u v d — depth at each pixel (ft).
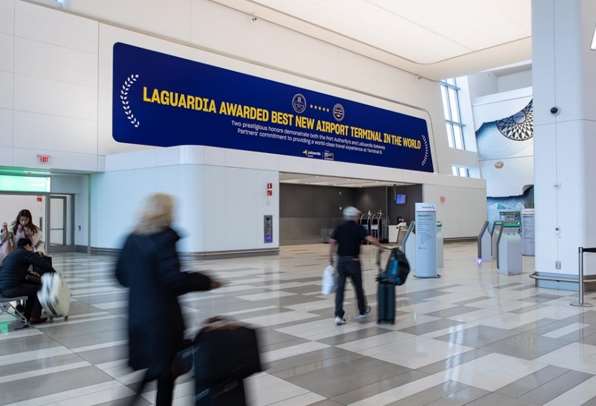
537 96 32.07
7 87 49.16
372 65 88.02
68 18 53.01
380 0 63.67
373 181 76.54
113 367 15.38
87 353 16.98
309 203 85.30
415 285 34.06
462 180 90.53
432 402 12.29
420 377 14.21
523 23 71.61
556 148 31.27
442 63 90.48
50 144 51.83
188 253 49.44
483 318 22.53
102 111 55.16
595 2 30.89
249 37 68.39
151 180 52.01
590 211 30.60
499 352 16.80
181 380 13.82
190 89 61.77
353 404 12.20
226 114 65.26
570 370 14.80
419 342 18.19
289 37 73.72
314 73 77.36
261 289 31.42
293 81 73.97
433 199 84.12
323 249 70.54
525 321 21.84
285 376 14.34
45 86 51.49
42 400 12.60
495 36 76.54
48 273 21.86
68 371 14.98
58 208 61.26
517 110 112.27
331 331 19.98
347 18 69.51
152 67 58.54
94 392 13.19
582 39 30.37
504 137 114.32
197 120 62.28
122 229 54.44
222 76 65.00
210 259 50.29
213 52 64.34
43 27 51.42
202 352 8.60
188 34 61.87
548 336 19.06
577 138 30.42
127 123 56.75
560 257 31.27
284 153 72.08
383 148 89.30
